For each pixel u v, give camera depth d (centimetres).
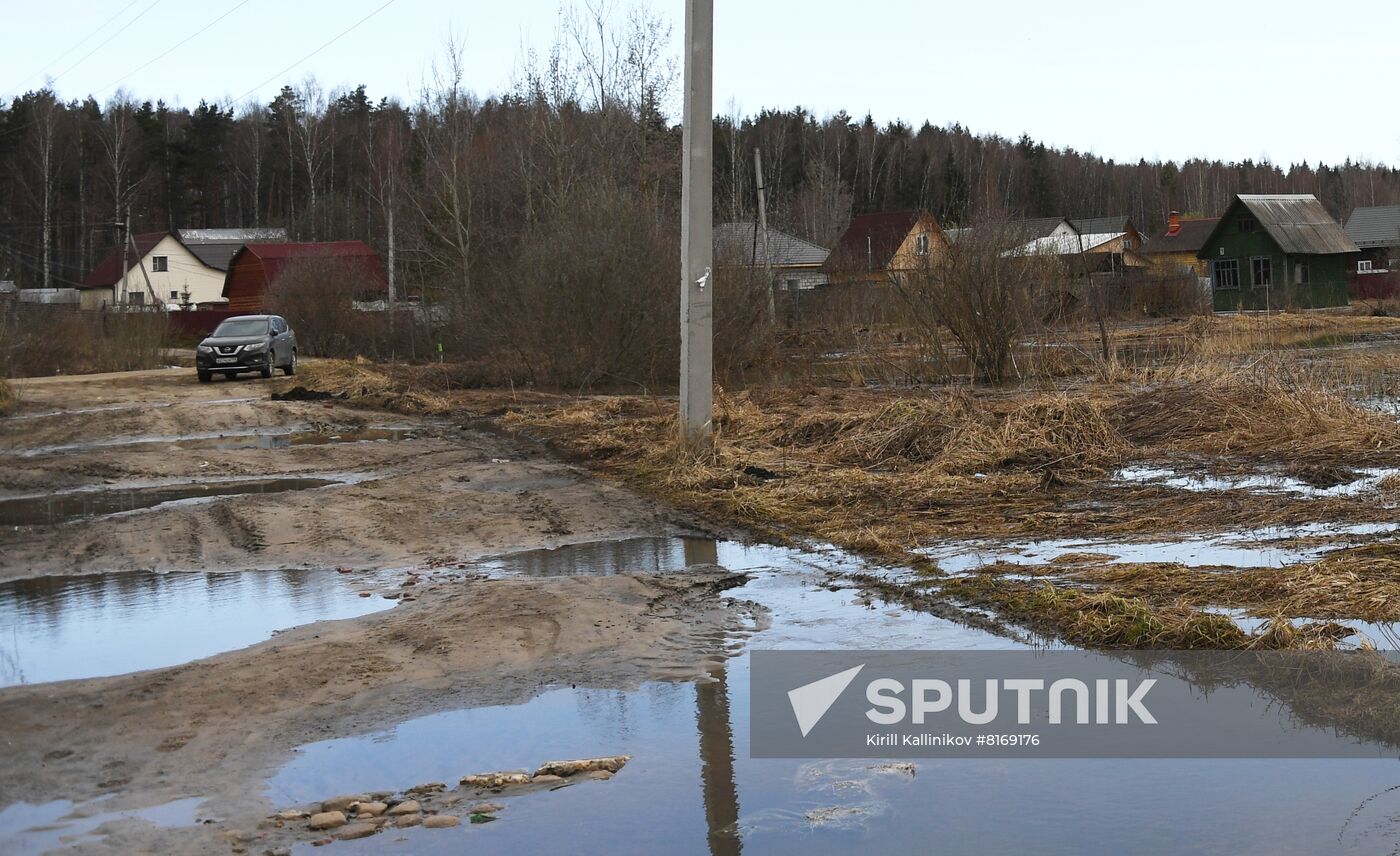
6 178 8988
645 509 1157
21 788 496
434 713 582
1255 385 1490
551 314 2667
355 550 996
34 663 689
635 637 700
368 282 4841
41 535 1100
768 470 1294
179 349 5712
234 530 1086
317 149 9600
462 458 1605
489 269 3083
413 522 1111
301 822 461
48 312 4197
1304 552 838
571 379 2692
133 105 10294
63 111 9269
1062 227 7119
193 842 443
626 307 2658
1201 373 1950
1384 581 730
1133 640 654
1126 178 12962
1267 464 1227
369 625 741
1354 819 436
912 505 1105
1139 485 1148
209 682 631
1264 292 5975
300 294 4453
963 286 2292
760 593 804
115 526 1127
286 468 1546
